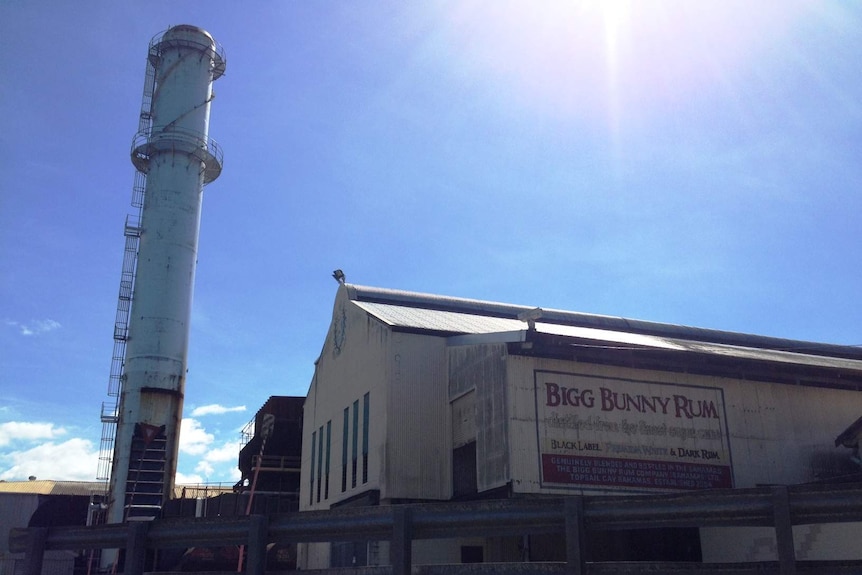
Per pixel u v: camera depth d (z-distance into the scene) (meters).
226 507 44.38
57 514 61.84
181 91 56.34
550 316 43.12
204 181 57.16
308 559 34.56
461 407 29.34
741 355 29.30
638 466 26.31
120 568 43.56
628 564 8.11
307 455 40.88
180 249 53.06
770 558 24.09
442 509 8.75
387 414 29.45
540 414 25.72
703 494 8.00
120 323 51.69
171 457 49.19
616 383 27.05
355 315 35.72
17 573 41.19
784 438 29.00
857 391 31.28
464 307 41.31
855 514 7.33
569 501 8.34
